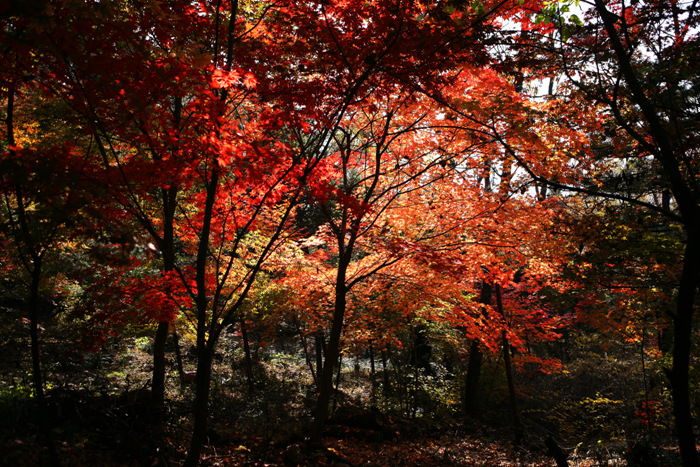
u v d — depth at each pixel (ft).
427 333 48.26
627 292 30.19
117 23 13.80
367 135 36.70
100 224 13.82
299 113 18.40
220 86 14.46
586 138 26.02
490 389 52.75
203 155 16.28
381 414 37.40
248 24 22.12
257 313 44.42
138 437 20.10
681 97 21.26
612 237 25.12
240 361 62.59
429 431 41.01
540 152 26.78
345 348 41.75
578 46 20.88
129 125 15.40
